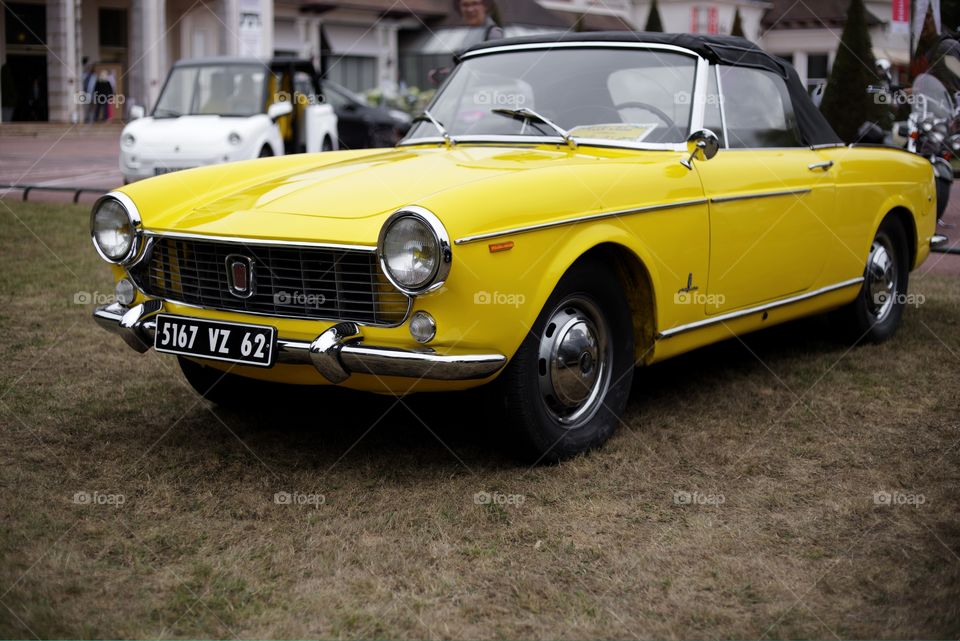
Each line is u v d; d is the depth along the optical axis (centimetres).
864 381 457
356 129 1786
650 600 256
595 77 421
